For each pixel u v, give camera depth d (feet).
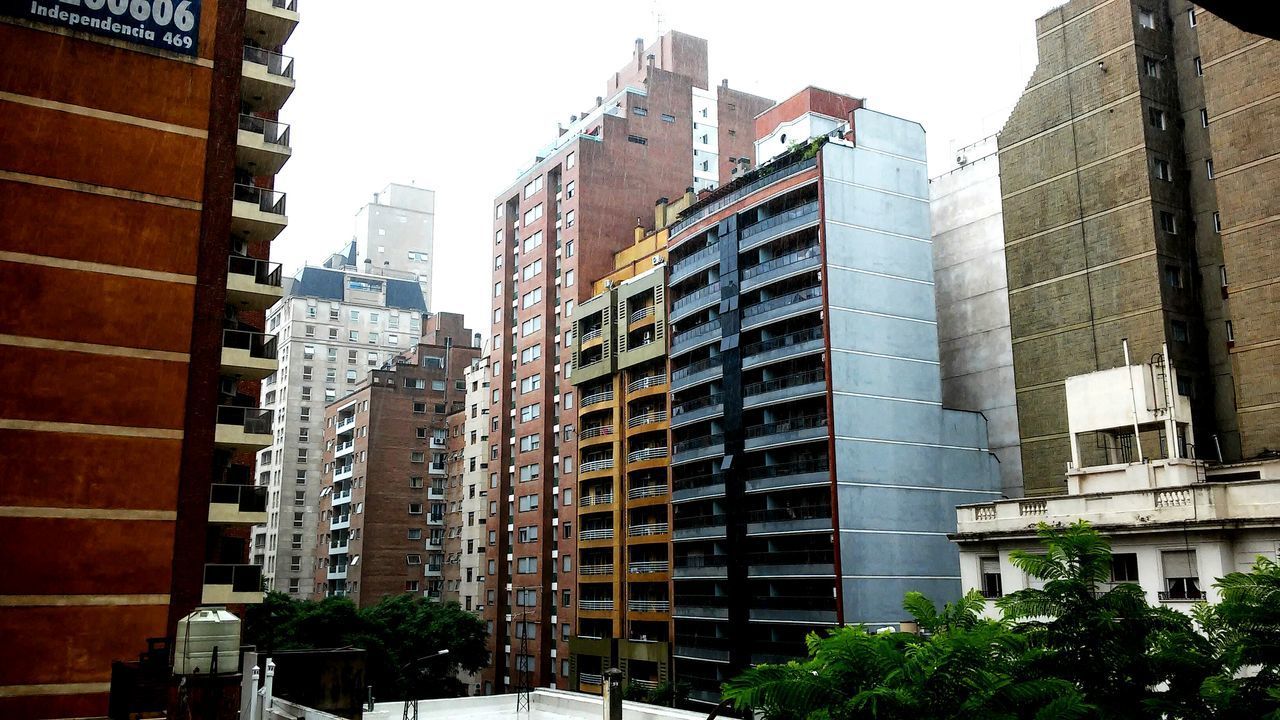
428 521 364.38
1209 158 168.76
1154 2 177.58
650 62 334.85
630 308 256.93
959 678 27.61
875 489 190.60
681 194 304.30
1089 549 32.68
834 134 214.07
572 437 275.59
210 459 84.58
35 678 74.08
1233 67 155.63
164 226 85.15
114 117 84.74
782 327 210.18
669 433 237.04
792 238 208.74
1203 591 105.70
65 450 78.18
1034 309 186.39
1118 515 116.06
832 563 185.06
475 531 330.13
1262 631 30.01
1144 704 28.53
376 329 462.60
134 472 80.43
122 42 86.07
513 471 304.30
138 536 79.66
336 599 229.25
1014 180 193.36
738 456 209.56
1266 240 148.15
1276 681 27.76
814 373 194.80
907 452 195.93
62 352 79.36
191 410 84.23
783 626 197.67
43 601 75.41
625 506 249.34
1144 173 168.86
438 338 398.62
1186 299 166.91
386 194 532.32
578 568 262.88
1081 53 182.60
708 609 211.41
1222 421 161.99
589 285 281.95
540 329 295.48
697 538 219.61
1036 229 187.73
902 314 203.10
